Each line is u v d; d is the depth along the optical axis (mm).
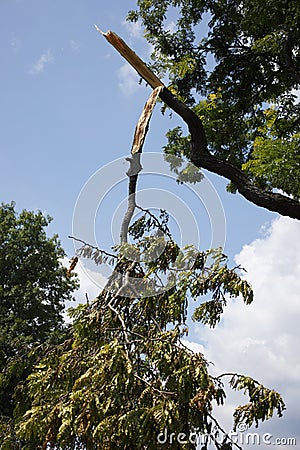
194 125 6605
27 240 19297
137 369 4609
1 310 17828
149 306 5145
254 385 4363
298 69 8844
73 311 5082
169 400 3984
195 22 10031
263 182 9508
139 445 3875
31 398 5266
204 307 5035
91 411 3994
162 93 6297
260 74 9547
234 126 9859
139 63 5414
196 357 4289
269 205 6645
